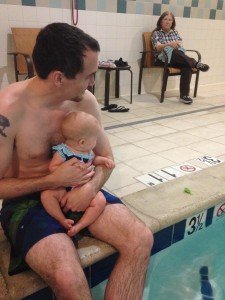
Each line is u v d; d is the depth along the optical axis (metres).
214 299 1.36
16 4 3.29
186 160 2.27
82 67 0.95
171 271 1.52
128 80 4.42
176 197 1.71
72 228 1.09
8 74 3.53
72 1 3.57
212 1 4.81
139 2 4.06
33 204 1.12
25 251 1.00
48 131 1.10
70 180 1.09
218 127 3.05
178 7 4.48
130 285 1.05
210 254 1.64
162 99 4.06
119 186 1.88
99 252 1.22
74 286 0.90
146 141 2.66
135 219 1.16
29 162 1.13
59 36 0.92
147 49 4.28
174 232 1.60
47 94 1.03
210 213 1.74
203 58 5.20
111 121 3.24
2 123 0.98
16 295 1.07
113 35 4.04
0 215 1.17
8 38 3.38
